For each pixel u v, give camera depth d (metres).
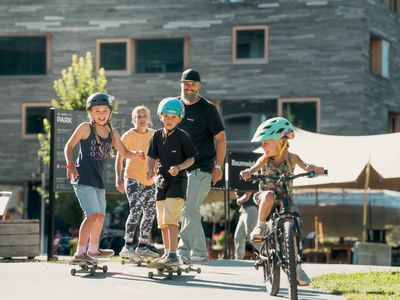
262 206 20.09
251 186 41.34
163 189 24.11
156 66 87.00
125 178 29.22
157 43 87.00
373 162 48.41
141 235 28.77
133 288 21.94
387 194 65.94
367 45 83.25
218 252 57.47
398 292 22.42
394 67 89.81
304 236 65.38
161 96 86.56
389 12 88.69
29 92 89.50
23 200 89.06
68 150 23.47
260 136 20.23
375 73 85.38
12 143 89.81
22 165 89.62
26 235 32.44
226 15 85.19
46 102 89.19
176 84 86.25
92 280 23.39
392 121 92.31
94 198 23.72
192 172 26.62
